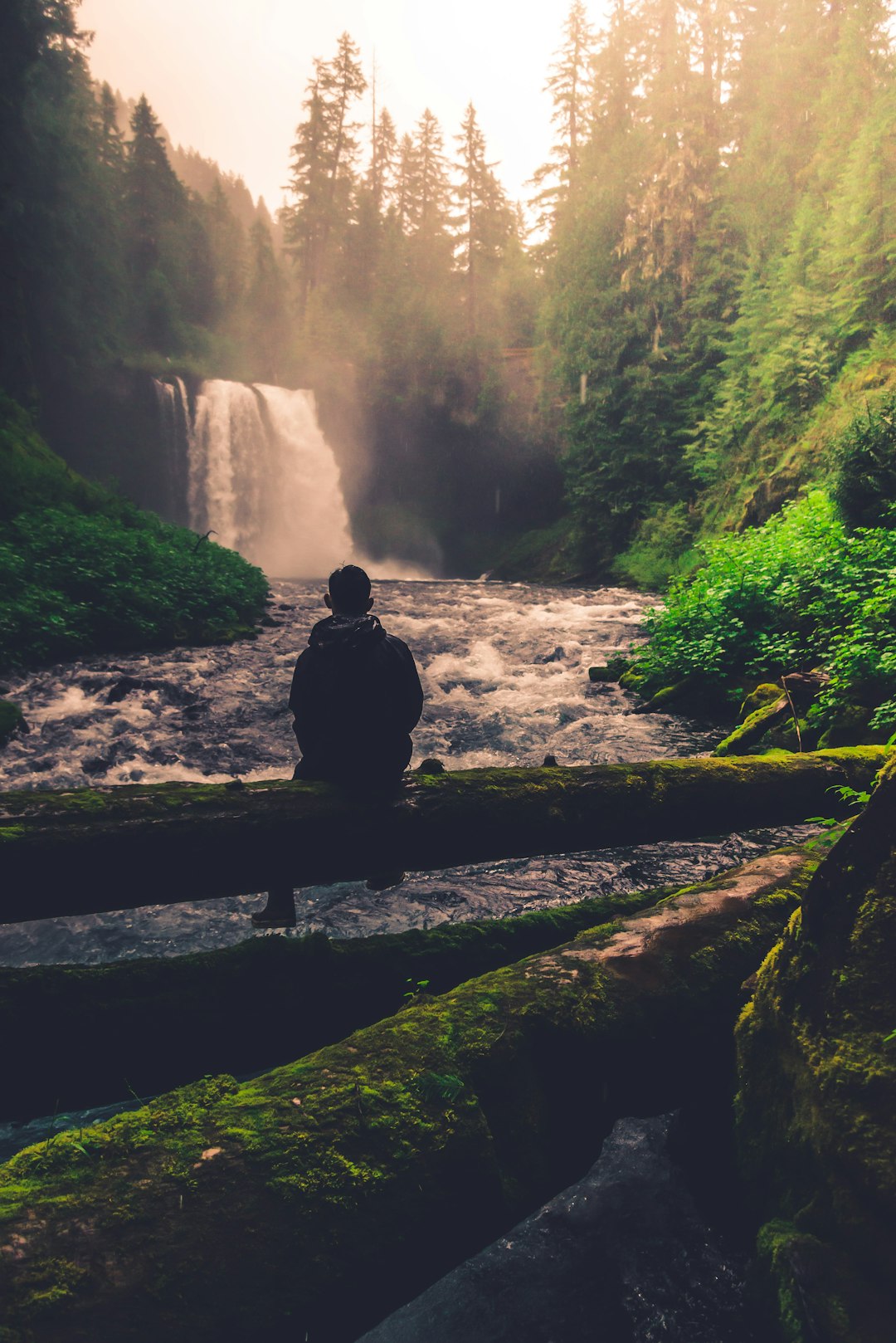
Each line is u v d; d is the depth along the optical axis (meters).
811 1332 1.49
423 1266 1.57
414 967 2.71
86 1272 1.30
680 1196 2.20
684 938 2.34
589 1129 2.01
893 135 18.64
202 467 38.75
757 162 27.19
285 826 2.74
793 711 6.75
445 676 10.66
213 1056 2.42
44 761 6.69
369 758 2.95
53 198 30.95
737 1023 2.10
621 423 28.47
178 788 2.78
